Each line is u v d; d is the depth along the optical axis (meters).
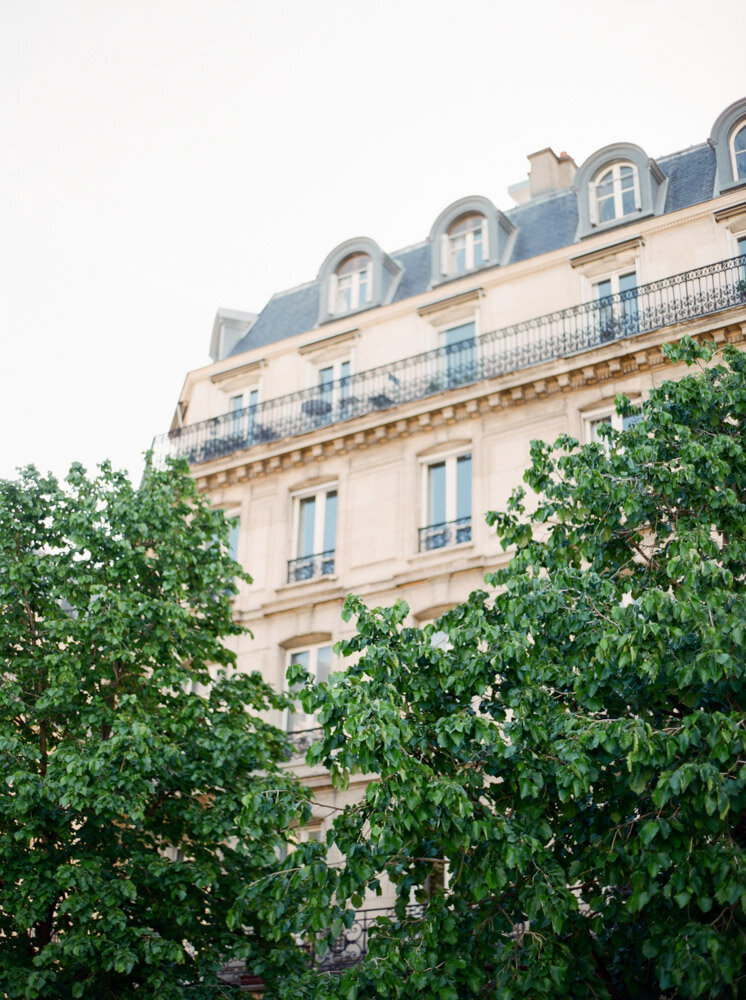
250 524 29.86
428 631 13.94
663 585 14.35
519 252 30.73
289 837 18.67
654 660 11.83
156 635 18.86
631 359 25.67
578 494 14.91
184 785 18.33
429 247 33.12
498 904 12.46
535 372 26.59
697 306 25.80
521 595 13.32
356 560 27.64
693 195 28.66
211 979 16.72
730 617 11.91
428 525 27.36
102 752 16.69
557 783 11.71
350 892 12.23
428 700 13.24
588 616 13.05
